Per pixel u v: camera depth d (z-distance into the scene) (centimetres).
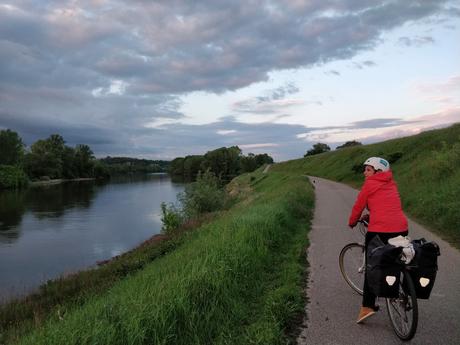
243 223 871
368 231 465
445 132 3022
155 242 1717
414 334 388
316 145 11762
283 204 1245
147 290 490
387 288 398
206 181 2811
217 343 403
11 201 5844
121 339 364
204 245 768
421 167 2008
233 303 493
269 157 16450
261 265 664
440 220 1059
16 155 11069
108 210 4481
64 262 2044
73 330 383
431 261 393
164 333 390
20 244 2545
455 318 457
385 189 462
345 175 3875
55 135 15112
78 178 15512
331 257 752
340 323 454
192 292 469
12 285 1616
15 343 469
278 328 423
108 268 1371
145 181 13200
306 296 543
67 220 3675
